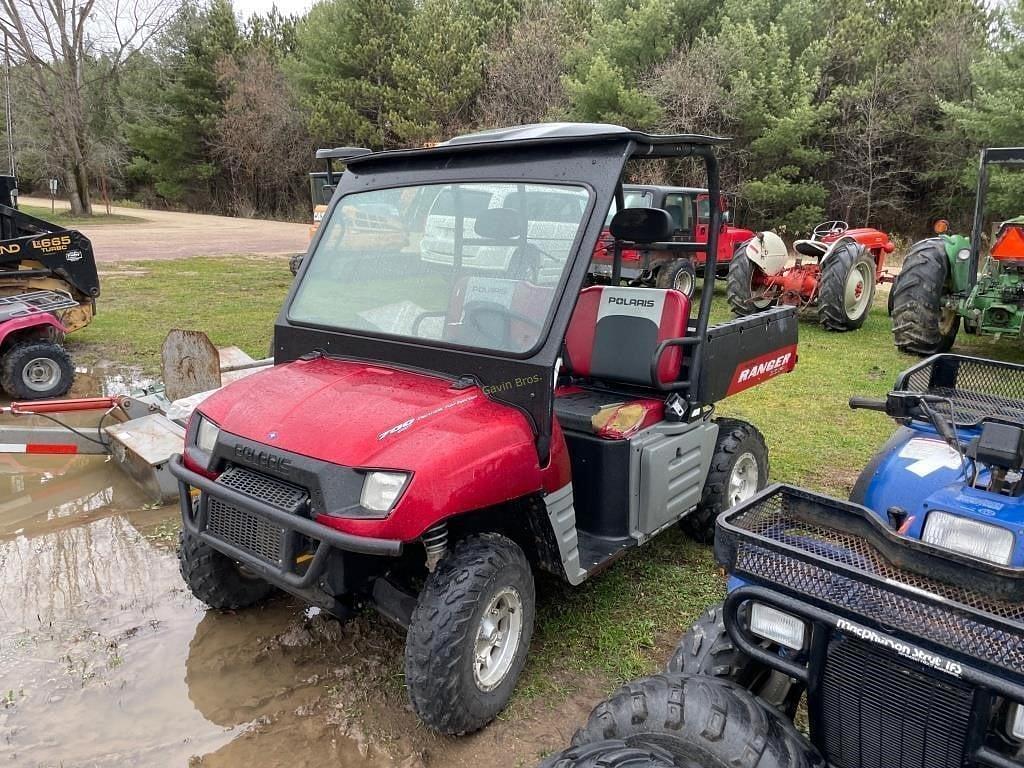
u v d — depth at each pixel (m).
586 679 3.00
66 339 8.67
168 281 13.29
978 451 2.06
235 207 38.91
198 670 3.04
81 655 3.12
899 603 1.65
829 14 22.73
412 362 2.94
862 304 9.69
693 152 3.13
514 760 2.57
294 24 41.69
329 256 3.32
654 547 4.08
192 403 4.92
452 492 2.38
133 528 4.29
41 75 30.89
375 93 30.33
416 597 2.72
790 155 20.69
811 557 1.78
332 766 2.54
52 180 32.12
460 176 3.03
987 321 7.19
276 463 2.50
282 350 3.35
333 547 2.38
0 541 4.12
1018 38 17.67
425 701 2.48
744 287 10.09
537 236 2.80
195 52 39.06
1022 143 16.09
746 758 1.70
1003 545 1.90
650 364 3.52
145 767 2.53
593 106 21.06
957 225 21.06
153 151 39.62
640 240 3.71
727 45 20.31
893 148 21.53
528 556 3.10
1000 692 1.51
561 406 3.53
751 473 4.23
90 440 4.91
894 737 1.80
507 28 28.55
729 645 2.15
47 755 2.57
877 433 5.88
